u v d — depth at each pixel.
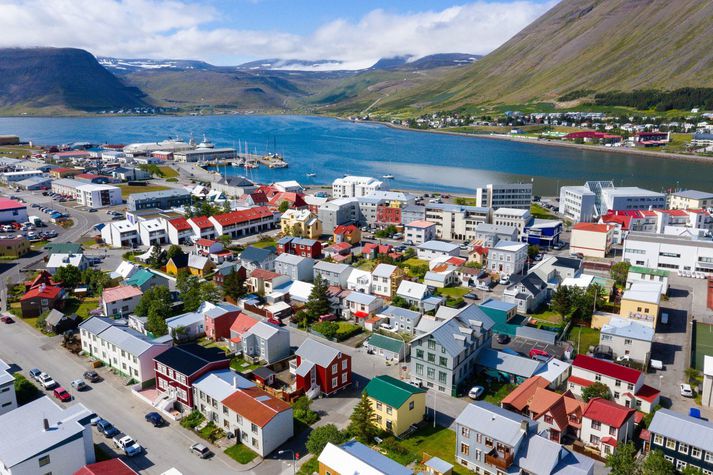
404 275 124.75
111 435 69.69
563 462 58.69
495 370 84.62
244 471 63.38
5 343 98.12
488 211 175.38
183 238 167.50
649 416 72.31
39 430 61.34
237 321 99.06
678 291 125.31
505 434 61.31
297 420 73.62
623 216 176.50
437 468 59.44
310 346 83.56
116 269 136.88
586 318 107.38
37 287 116.56
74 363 90.62
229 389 72.50
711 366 78.25
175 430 71.81
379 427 72.31
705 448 59.59
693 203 196.50
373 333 101.56
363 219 193.50
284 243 151.38
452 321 85.88
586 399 76.50
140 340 85.44
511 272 136.38
